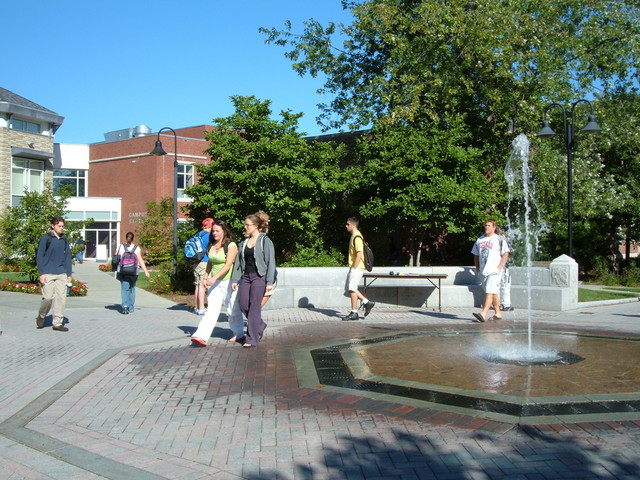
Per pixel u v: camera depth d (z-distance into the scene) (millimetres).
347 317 11820
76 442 4594
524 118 19578
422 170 17031
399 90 20578
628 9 22844
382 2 21359
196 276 12109
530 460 4047
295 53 24641
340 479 3814
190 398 5859
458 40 19344
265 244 8703
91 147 47375
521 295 13992
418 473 3879
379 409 5309
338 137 26703
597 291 18578
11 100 35562
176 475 3908
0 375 6875
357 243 11805
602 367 6867
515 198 20984
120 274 13055
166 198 30156
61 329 10445
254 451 4340
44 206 20203
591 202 21109
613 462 3982
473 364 7098
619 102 24406
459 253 24109
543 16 20828
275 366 7293
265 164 17531
